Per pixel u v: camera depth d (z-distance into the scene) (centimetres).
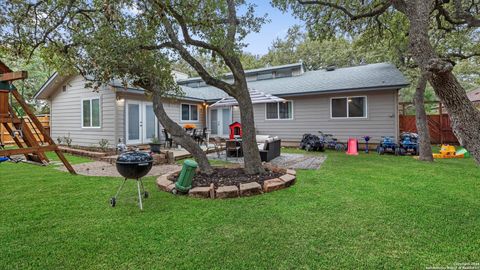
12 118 530
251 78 1673
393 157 856
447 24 901
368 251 233
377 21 925
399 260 219
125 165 343
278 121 1255
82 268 212
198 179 475
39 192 437
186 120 1316
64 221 309
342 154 946
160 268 210
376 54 1589
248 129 514
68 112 1156
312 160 794
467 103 297
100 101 1027
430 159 771
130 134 1037
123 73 490
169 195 414
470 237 258
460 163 721
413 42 383
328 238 259
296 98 1207
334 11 900
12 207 359
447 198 386
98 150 995
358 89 1018
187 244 250
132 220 311
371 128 1055
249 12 510
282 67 1557
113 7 451
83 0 536
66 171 635
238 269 208
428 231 273
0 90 510
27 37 566
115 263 218
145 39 485
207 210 342
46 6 540
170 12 464
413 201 372
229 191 396
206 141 1216
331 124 1133
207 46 487
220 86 507
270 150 781
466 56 938
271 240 256
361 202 369
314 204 361
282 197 396
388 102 1021
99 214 332
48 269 211
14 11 529
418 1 385
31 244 252
